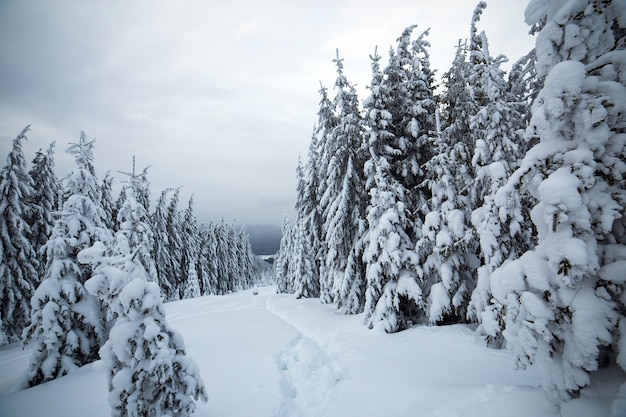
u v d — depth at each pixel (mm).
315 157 27969
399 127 16672
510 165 10305
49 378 10016
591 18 4426
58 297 10805
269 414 6715
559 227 4250
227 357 11094
